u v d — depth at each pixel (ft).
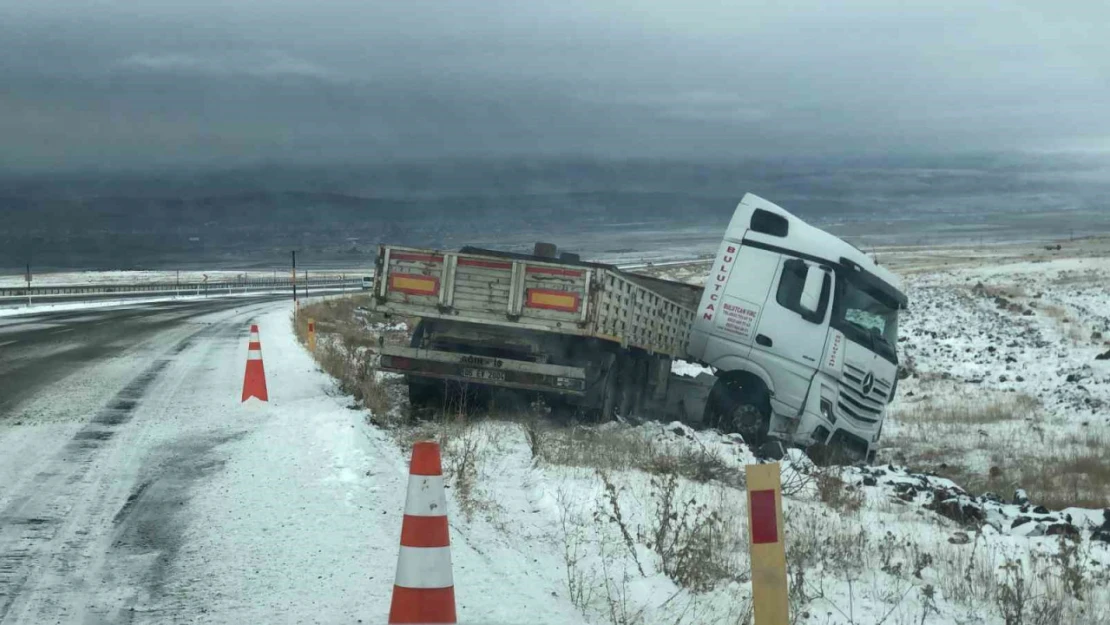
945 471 51.75
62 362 71.10
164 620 20.40
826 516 33.42
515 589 22.58
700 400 51.52
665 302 50.34
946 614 24.21
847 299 50.83
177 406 50.03
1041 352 101.81
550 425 46.37
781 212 50.96
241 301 213.05
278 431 42.78
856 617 23.17
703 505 31.60
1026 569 29.22
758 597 17.79
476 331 47.70
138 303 195.00
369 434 41.50
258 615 20.76
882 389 53.11
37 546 25.55
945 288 183.93
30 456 37.01
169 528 27.48
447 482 32.91
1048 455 55.31
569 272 45.34
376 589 22.54
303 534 26.96
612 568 25.02
